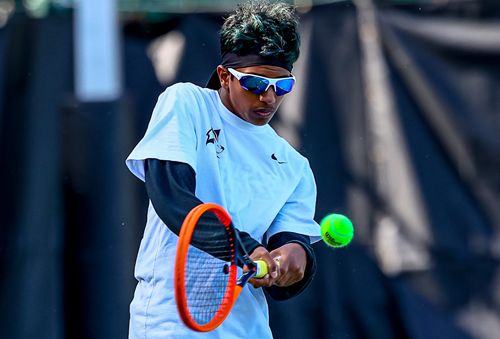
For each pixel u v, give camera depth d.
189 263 6.89
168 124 6.83
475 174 17.72
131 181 16.11
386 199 17.69
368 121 17.92
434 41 18.09
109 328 15.84
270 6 7.31
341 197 17.69
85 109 15.88
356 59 18.12
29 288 16.11
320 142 17.88
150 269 7.02
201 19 18.33
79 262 16.00
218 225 6.08
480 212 17.56
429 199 17.64
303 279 7.54
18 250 16.30
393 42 18.14
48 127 16.75
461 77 18.03
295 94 18.06
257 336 7.25
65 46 17.58
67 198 16.22
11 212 16.42
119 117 15.90
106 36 15.80
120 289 15.88
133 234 16.11
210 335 6.84
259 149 7.64
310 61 18.17
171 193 6.22
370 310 17.05
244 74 7.00
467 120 17.83
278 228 7.73
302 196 8.09
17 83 17.23
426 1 18.22
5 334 16.03
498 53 17.89
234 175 7.39
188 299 6.82
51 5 17.67
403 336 16.97
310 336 16.88
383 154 17.80
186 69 18.02
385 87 18.02
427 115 17.95
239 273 7.07
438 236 17.52
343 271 17.27
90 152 15.96
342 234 7.48
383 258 17.39
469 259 17.42
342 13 18.28
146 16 18.22
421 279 17.34
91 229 16.02
